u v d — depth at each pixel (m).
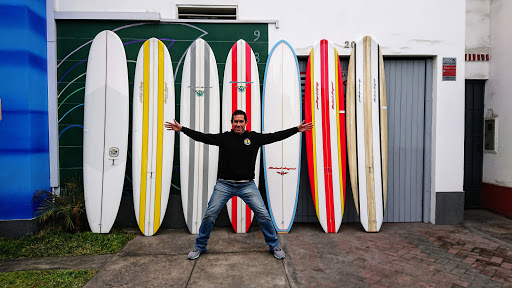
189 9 3.54
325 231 3.29
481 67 4.13
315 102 3.45
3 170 2.97
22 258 2.59
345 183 3.47
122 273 2.32
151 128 3.34
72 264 2.48
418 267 2.46
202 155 3.33
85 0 3.34
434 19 3.52
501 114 3.92
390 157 3.65
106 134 3.29
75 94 3.38
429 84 3.62
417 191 3.69
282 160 3.36
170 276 2.28
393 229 3.40
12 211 2.99
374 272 2.37
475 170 4.27
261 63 3.49
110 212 3.25
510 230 3.36
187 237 3.14
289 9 3.47
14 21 2.93
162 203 3.29
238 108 3.38
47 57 3.31
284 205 3.33
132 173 3.34
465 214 4.00
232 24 3.46
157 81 3.36
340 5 3.49
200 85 3.37
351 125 3.47
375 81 3.48
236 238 3.08
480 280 2.26
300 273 2.34
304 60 3.62
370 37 3.47
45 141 3.27
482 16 4.09
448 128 3.55
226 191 2.58
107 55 3.31
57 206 3.17
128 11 3.38
